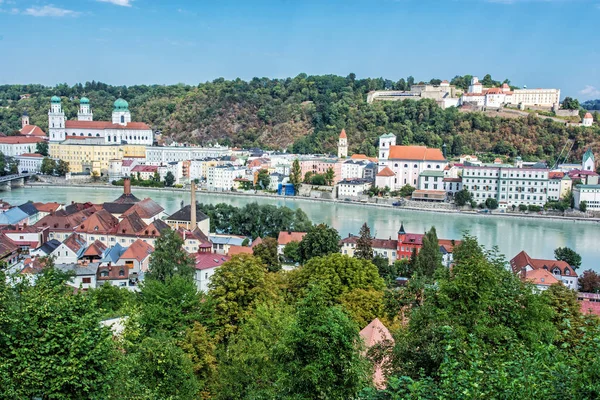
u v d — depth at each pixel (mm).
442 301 54281
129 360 52344
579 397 32312
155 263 123688
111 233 184625
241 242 197375
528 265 156500
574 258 177750
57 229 191500
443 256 180625
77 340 43969
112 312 87688
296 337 48062
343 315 49406
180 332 76688
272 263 160000
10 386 41062
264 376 64500
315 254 178000
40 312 44906
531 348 49719
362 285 108375
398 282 157750
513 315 55906
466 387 34469
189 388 61812
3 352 43000
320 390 45469
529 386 33625
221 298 88438
